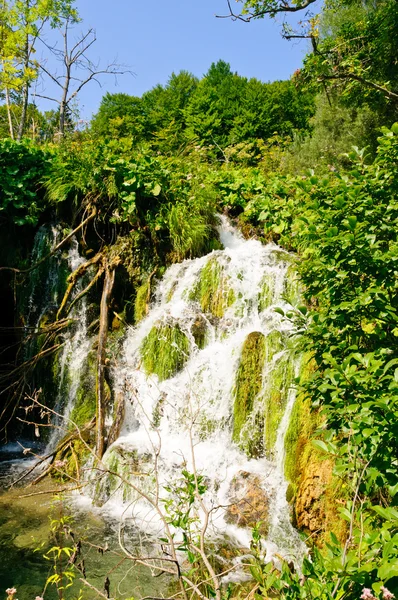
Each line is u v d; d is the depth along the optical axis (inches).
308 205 118.3
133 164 269.9
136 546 144.5
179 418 204.5
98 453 195.9
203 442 195.2
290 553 141.7
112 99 1066.1
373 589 58.1
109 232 274.8
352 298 111.0
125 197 262.5
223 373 204.8
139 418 214.4
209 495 169.3
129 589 123.6
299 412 164.9
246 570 133.9
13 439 252.4
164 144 409.7
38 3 504.1
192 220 272.8
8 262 278.4
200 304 244.1
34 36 524.4
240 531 154.4
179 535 150.3
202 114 831.1
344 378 87.2
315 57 291.7
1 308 286.4
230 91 944.9
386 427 79.8
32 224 279.4
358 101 375.6
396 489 80.7
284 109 840.9
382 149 120.7
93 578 128.9
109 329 253.4
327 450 85.0
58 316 248.1
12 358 272.7
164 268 266.7
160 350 224.7
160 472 178.4
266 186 303.9
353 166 132.6
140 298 257.0
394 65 336.8
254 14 273.7
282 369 183.6
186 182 288.8
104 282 253.6
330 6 351.9
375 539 67.9
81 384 232.8
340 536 127.7
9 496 178.1
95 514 165.6
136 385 220.8
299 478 152.0
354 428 81.0
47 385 246.8
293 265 231.3
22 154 285.3
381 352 100.2
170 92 1073.5
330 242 109.4
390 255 103.9
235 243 290.4
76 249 271.4
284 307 222.4
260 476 168.1
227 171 321.4
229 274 242.2
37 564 135.8
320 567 69.8
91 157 270.5
